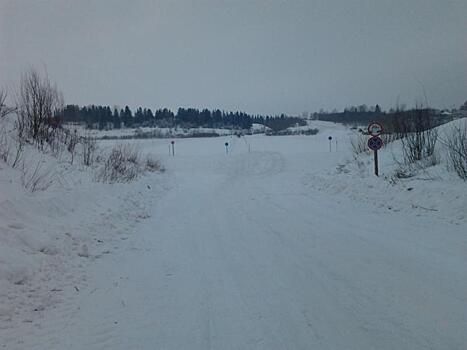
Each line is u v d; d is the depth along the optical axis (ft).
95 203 36.14
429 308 17.04
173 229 33.83
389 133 73.51
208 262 24.39
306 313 17.07
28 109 50.57
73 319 16.69
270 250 26.66
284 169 103.40
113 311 17.57
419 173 45.44
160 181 67.46
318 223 34.53
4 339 14.67
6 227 22.61
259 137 249.14
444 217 31.91
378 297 18.37
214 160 121.60
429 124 56.24
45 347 14.38
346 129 311.88
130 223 35.01
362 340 14.70
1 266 18.80
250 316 16.96
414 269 21.74
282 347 14.43
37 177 35.50
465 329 15.19
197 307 17.97
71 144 55.36
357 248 26.27
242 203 47.67
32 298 18.01
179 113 467.52
